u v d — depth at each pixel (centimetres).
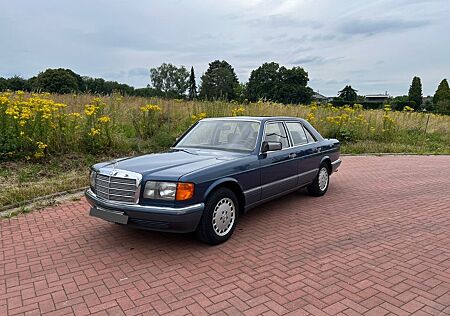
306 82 6838
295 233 477
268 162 512
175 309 297
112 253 411
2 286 338
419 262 387
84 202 618
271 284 338
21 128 809
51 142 860
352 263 384
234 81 8006
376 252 414
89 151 919
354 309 297
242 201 476
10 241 449
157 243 439
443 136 1866
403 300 311
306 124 667
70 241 448
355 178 878
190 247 427
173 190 388
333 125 1541
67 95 1366
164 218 385
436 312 293
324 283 339
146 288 332
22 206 580
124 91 1552
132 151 984
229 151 511
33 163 805
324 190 695
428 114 2044
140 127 1094
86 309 298
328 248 425
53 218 536
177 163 440
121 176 407
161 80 9456
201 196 405
